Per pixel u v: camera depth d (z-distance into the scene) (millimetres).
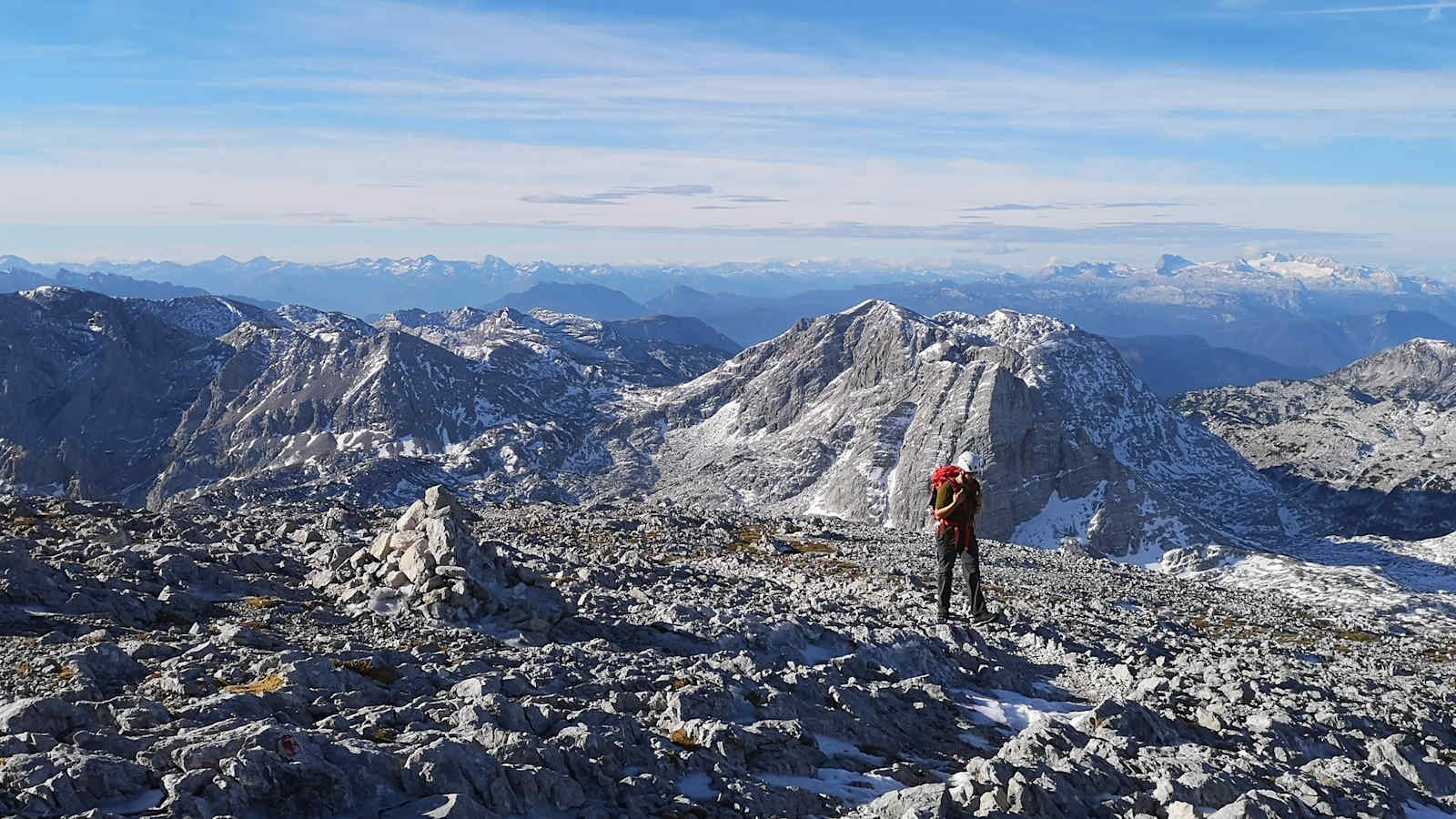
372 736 12039
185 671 14148
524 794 10547
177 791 9453
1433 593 133500
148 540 28156
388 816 9742
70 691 12969
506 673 15945
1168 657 30016
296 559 28250
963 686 22453
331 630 19516
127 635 17094
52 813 8992
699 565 43156
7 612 17125
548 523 54125
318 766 10188
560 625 21875
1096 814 12844
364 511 48625
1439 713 26859
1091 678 24766
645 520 59875
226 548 27188
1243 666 28578
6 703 12031
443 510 25062
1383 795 16109
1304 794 14734
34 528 26688
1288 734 19531
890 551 59219
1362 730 22031
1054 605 40906
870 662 22578
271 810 9578
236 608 20531
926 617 30047
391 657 16891
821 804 12391
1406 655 49219
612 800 11109
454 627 20609
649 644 21625
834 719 16422
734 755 13352
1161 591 61531
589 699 15539
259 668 14727
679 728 14125
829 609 30047
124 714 11719
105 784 9547
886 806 12070
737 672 18594
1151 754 16141
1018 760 14945
